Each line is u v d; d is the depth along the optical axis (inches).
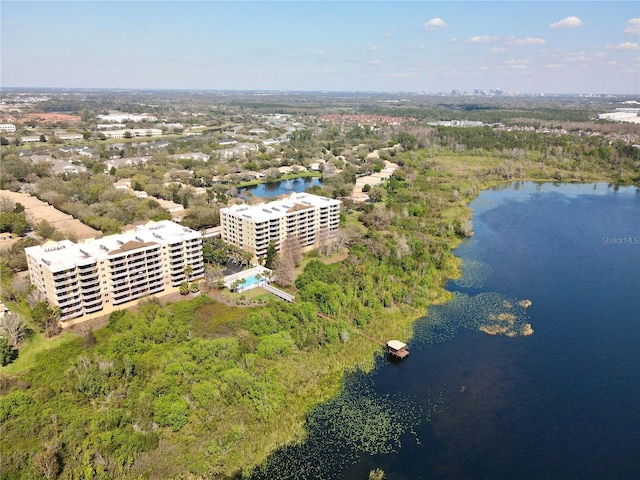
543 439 4598.9
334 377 5487.2
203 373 5103.3
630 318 6904.5
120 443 4180.6
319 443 4512.8
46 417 4534.9
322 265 7829.7
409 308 7022.6
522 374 5595.5
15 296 6845.5
